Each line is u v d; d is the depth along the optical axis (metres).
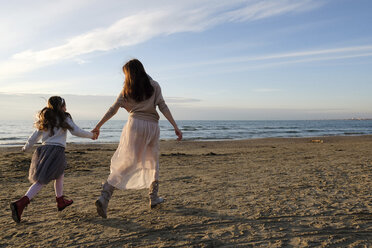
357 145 14.98
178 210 3.20
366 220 2.80
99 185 4.73
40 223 2.85
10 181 5.04
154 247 2.26
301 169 6.06
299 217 2.91
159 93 2.98
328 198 3.62
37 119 2.90
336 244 2.27
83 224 2.80
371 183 4.45
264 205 3.35
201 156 9.40
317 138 26.20
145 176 3.17
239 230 2.59
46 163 2.83
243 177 5.25
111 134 36.09
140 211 3.19
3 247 2.29
